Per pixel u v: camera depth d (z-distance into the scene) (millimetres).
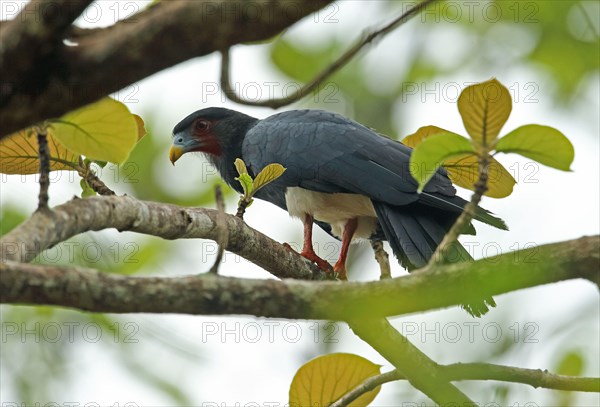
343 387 8141
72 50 5156
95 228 7316
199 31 5008
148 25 5039
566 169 6543
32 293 5328
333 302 5898
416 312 5992
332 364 8031
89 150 6852
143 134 9078
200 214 8617
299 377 8062
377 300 5906
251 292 5805
